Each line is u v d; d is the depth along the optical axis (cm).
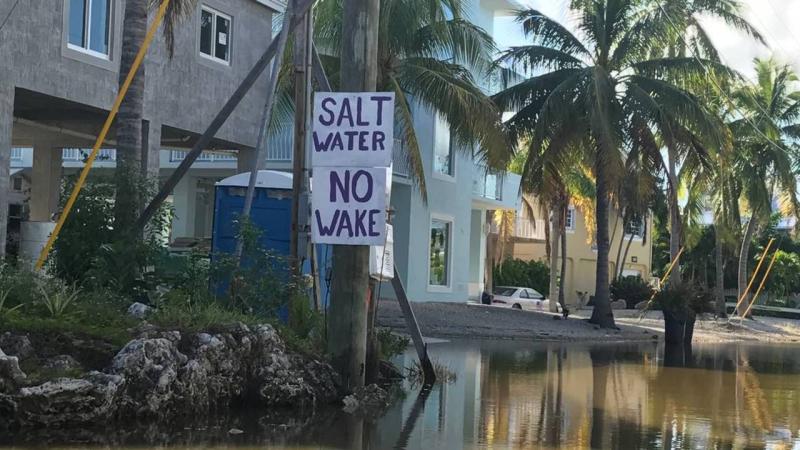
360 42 938
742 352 2159
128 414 749
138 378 761
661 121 2473
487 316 2517
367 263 943
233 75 1952
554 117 2489
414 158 2108
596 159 2623
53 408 706
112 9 1644
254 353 878
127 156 1177
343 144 910
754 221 4116
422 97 2109
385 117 906
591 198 4075
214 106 1889
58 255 1066
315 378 910
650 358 1778
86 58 1583
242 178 1313
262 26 2050
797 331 3641
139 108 1198
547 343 2044
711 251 6034
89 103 1595
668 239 6650
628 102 2541
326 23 2008
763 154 3666
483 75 2747
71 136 2048
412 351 1540
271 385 869
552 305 3888
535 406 999
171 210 1176
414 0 2020
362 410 902
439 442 766
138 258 1032
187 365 796
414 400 994
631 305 4806
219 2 1905
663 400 1112
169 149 2370
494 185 3475
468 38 2141
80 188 1045
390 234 1072
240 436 732
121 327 837
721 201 3872
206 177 2780
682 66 2614
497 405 991
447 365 1382
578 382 1256
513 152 2698
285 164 2414
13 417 694
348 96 912
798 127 3766
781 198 3872
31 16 1470
